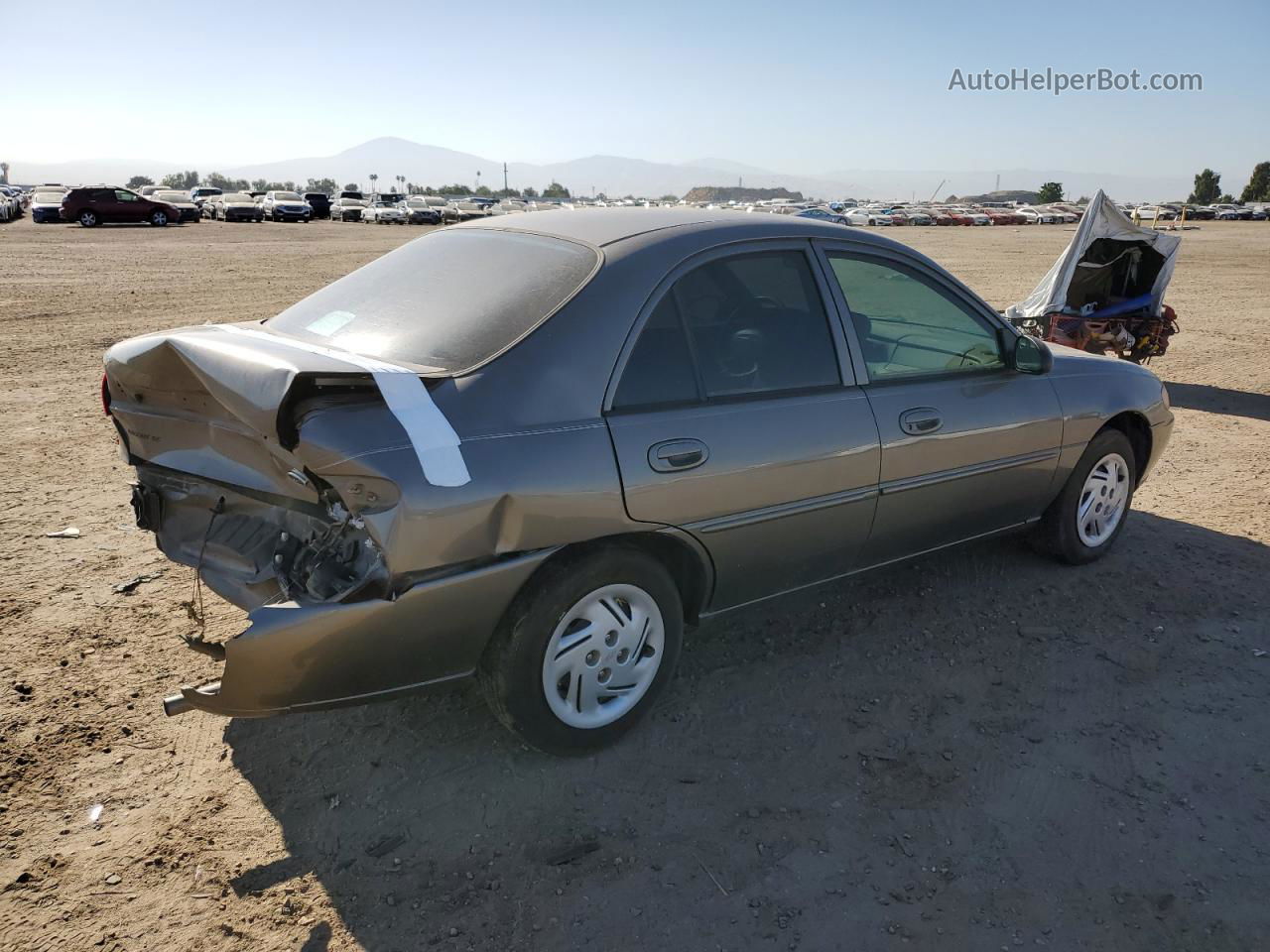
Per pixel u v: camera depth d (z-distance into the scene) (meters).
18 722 3.33
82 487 5.93
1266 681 3.89
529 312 3.04
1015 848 2.90
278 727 3.40
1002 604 4.51
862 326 3.80
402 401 2.65
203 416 3.02
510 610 2.96
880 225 69.50
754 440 3.32
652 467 3.04
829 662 3.96
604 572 3.08
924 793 3.15
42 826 2.85
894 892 2.72
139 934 2.48
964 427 4.05
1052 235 50.28
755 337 3.45
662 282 3.22
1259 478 6.68
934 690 3.77
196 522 3.29
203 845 2.80
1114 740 3.47
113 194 41.00
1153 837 2.96
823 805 3.08
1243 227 59.25
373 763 3.21
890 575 4.80
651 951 2.48
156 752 3.23
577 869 2.77
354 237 37.22
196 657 3.80
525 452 2.79
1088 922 2.62
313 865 2.75
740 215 3.72
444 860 2.78
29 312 13.59
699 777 3.20
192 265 22.45
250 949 2.45
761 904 2.66
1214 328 14.41
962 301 4.21
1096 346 9.84
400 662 2.79
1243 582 4.82
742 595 3.63
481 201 72.25
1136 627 4.32
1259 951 2.53
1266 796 3.18
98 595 4.34
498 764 3.23
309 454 2.56
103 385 3.36
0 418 7.61
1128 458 5.02
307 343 3.22
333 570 2.73
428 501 2.60
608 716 3.26
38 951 2.40
